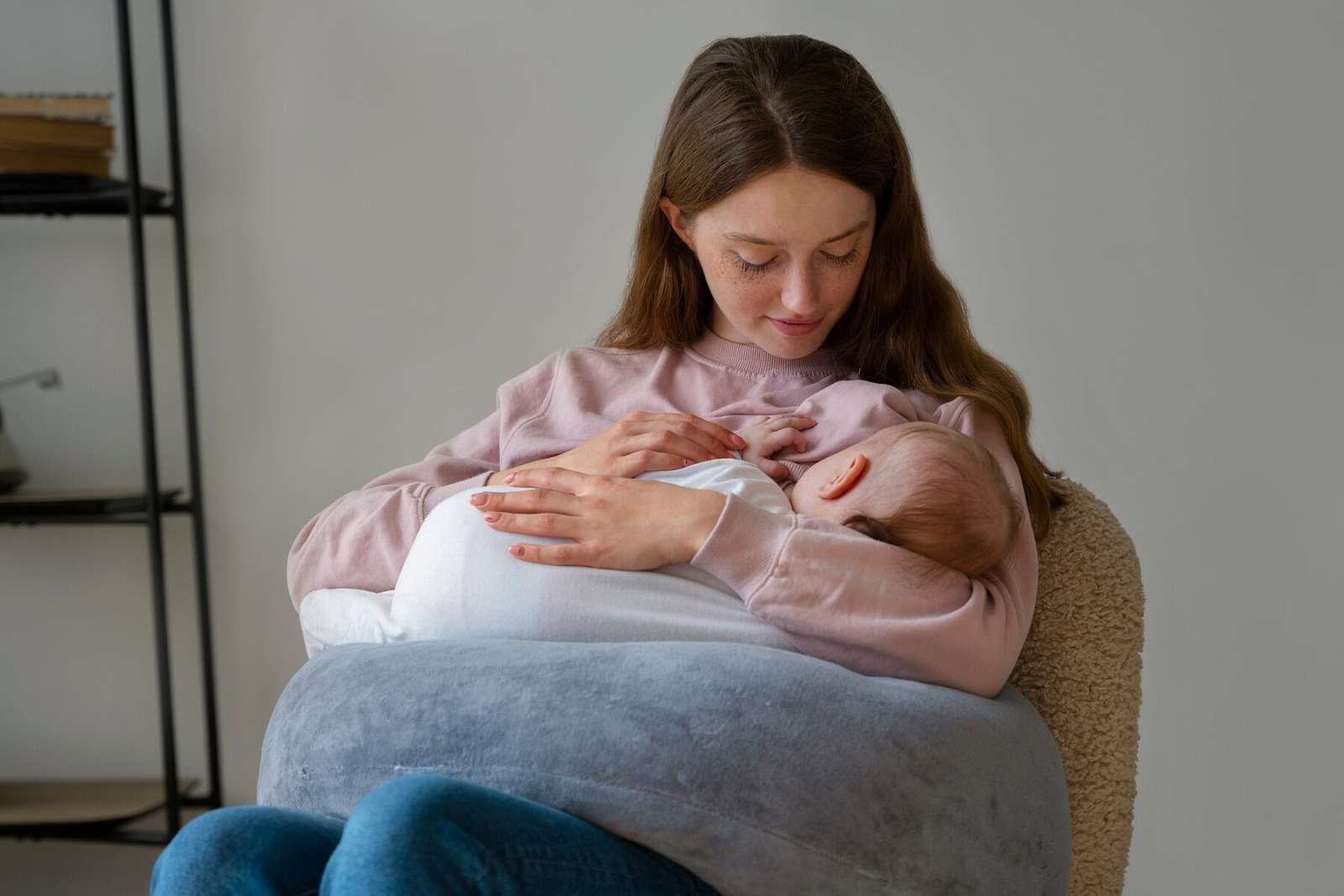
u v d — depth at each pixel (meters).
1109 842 1.17
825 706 0.87
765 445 1.19
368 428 2.15
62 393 2.16
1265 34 1.93
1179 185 1.96
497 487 1.12
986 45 1.99
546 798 0.84
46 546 2.19
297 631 2.18
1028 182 1.99
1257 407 1.96
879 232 1.31
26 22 2.12
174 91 2.06
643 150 2.08
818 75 1.20
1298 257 1.94
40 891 2.22
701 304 1.43
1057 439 2.02
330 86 2.11
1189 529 1.99
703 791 0.83
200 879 0.80
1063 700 1.18
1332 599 1.96
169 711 2.00
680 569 1.04
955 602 1.02
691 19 2.05
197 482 2.11
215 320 2.14
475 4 2.08
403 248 2.12
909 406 1.23
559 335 2.12
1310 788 1.98
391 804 0.75
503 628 1.00
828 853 0.84
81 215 2.07
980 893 0.90
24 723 2.22
